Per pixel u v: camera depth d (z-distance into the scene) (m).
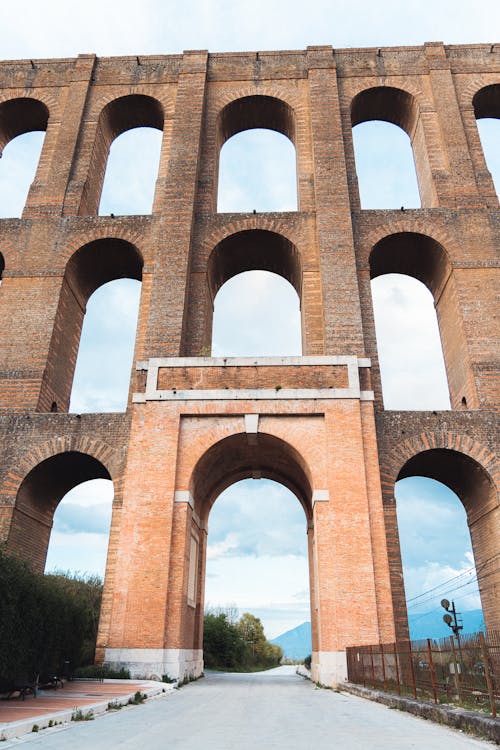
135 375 22.41
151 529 19.16
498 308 23.91
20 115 32.31
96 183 29.91
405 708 11.47
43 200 27.61
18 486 21.02
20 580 13.71
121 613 18.25
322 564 18.72
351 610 18.03
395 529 20.12
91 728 9.07
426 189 29.11
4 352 23.72
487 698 9.79
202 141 29.12
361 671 16.28
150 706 12.37
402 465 20.95
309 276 25.09
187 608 20.05
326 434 20.48
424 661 12.38
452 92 29.75
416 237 26.05
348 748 7.28
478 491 22.31
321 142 27.86
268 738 8.15
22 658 13.64
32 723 8.77
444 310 26.11
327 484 19.77
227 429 20.81
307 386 21.42
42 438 21.78
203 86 30.22
